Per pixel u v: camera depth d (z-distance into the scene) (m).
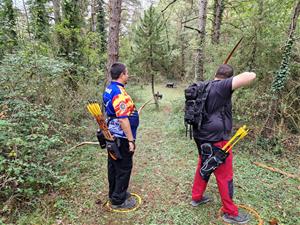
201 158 2.77
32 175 3.12
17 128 3.52
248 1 6.35
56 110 4.81
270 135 4.71
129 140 2.69
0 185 2.92
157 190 3.36
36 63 4.71
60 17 8.25
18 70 4.51
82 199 3.10
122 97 2.62
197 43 6.37
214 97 2.50
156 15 10.15
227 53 5.52
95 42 10.11
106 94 2.74
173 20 19.48
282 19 5.06
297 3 4.26
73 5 7.73
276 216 2.82
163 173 3.84
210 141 2.57
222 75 2.58
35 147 3.34
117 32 5.47
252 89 5.05
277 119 5.06
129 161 2.83
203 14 6.20
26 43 6.64
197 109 2.58
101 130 2.71
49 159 3.62
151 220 2.77
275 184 3.47
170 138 5.54
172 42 18.67
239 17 5.66
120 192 2.89
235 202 3.06
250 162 4.11
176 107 8.62
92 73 7.52
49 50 6.64
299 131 4.92
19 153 3.21
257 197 3.17
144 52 9.78
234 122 5.32
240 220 2.70
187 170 3.93
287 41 4.36
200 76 6.33
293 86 4.91
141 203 3.07
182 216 2.82
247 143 4.71
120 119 2.61
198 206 3.00
